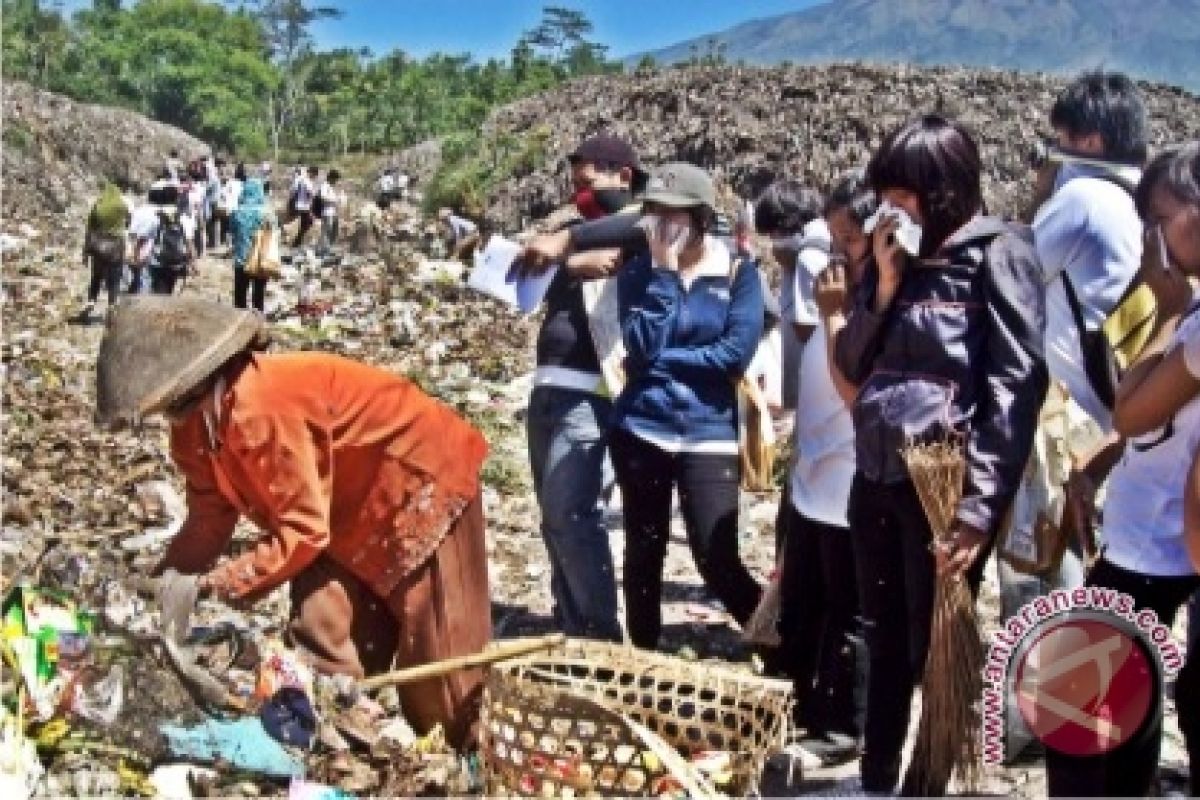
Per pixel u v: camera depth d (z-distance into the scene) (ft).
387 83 322.55
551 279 19.98
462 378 47.60
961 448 14.90
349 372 16.33
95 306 61.21
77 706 14.62
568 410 20.49
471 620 16.99
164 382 14.97
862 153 101.24
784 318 22.57
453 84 325.21
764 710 15.85
